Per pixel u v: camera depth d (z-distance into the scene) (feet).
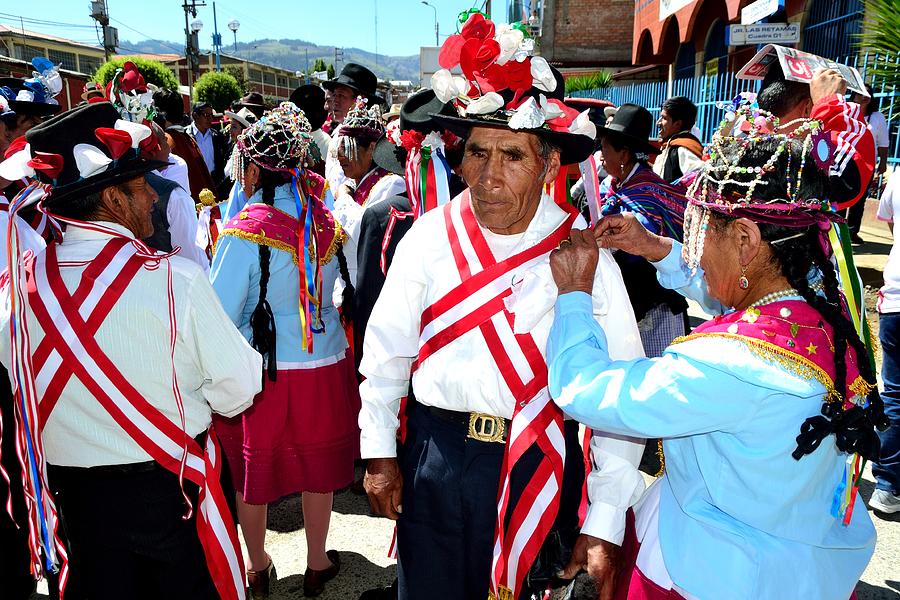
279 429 8.72
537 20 62.90
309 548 9.48
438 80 5.64
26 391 5.39
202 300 5.93
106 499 5.83
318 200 9.23
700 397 4.32
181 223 10.32
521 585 5.93
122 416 5.63
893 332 10.60
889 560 9.96
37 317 5.47
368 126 12.61
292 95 19.67
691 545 4.74
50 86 11.47
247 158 8.59
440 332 5.92
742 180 4.33
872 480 12.14
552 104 5.49
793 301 4.46
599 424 4.76
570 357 4.96
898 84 18.25
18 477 8.37
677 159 19.22
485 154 5.57
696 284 6.03
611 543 5.45
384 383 6.49
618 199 10.64
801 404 4.32
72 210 5.65
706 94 39.37
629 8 71.97
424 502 6.24
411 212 9.87
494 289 5.76
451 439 6.12
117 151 5.53
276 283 8.66
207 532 6.18
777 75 8.89
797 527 4.58
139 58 52.13
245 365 6.21
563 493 6.12
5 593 8.43
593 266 5.24
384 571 10.03
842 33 28.07
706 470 4.63
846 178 4.71
